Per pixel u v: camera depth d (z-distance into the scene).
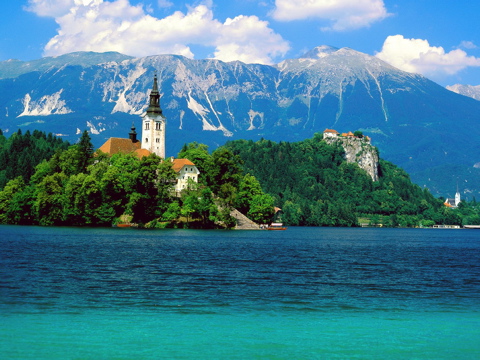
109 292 70.19
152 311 60.44
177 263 102.44
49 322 54.88
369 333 53.72
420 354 47.75
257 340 50.59
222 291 72.75
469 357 47.12
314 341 50.75
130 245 138.25
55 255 109.88
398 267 108.12
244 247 146.50
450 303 68.44
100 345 48.19
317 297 70.31
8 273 83.31
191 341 49.84
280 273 92.06
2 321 54.72
